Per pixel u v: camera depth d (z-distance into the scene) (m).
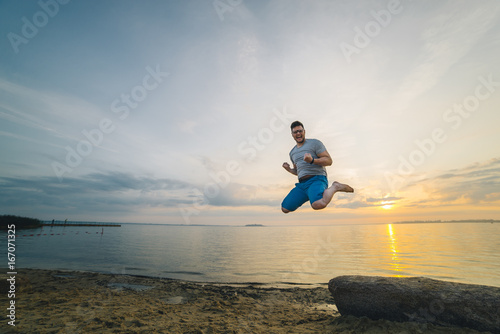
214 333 3.43
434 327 2.94
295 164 3.80
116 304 5.12
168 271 10.50
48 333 3.24
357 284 3.64
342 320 3.65
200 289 7.23
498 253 17.45
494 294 2.86
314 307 5.57
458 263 13.23
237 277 9.66
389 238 38.31
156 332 3.39
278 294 6.82
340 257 16.12
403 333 2.92
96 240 28.59
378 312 3.39
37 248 18.56
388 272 10.92
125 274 9.44
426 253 18.03
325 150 3.52
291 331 3.50
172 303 5.62
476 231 60.16
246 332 3.48
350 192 3.34
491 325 2.68
